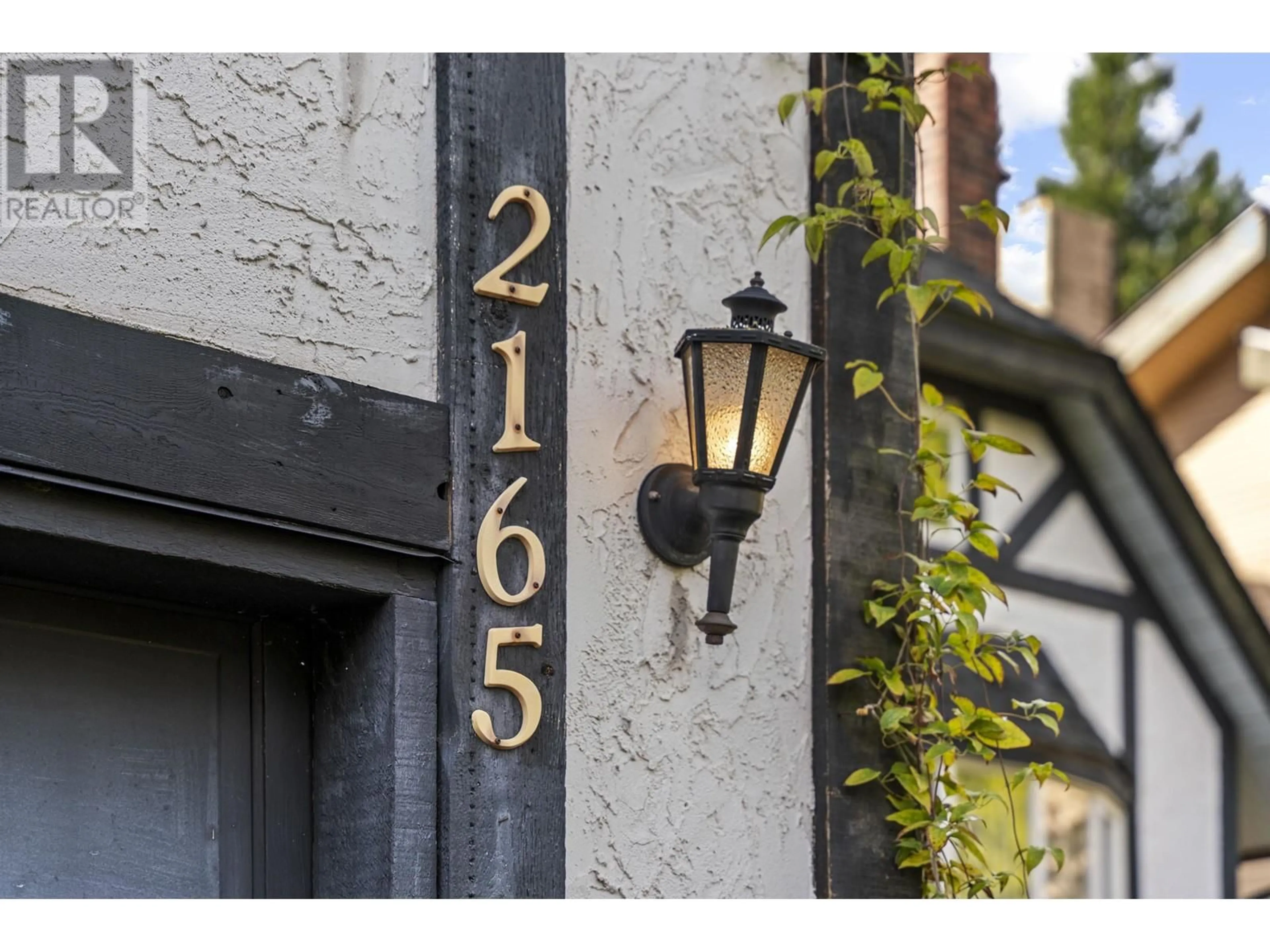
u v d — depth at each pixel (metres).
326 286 2.60
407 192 2.75
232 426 2.41
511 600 2.68
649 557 2.95
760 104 3.34
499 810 2.62
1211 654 7.59
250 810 2.59
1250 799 7.53
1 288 2.26
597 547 2.88
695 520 2.94
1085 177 16.38
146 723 2.51
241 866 2.56
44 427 2.21
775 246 3.29
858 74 3.49
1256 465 10.44
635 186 3.08
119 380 2.30
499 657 2.66
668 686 2.94
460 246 2.75
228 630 2.63
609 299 2.99
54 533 2.22
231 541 2.40
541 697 2.70
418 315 2.71
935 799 3.14
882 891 3.12
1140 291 15.74
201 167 2.50
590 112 3.04
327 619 2.67
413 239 2.74
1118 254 15.97
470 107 2.81
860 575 3.24
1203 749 7.49
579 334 2.93
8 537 2.22
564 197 2.90
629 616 2.90
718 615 2.73
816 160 3.26
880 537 3.29
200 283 2.46
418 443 2.64
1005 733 3.13
